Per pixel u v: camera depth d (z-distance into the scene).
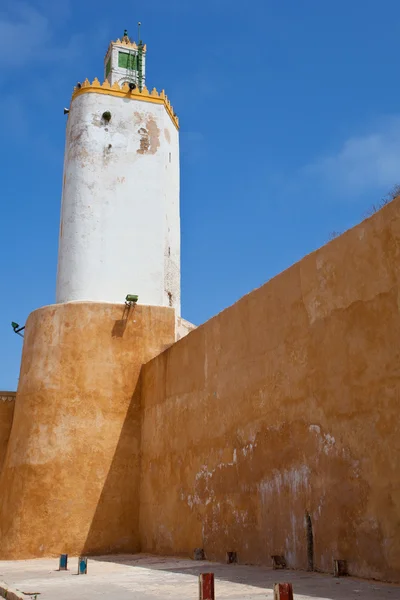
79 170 16.80
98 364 14.59
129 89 17.66
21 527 13.33
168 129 18.12
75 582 7.53
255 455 9.30
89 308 14.92
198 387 11.57
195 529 10.99
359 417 7.10
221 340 10.88
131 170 17.05
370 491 6.77
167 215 17.34
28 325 15.41
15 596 6.30
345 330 7.56
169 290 16.88
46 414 14.10
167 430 12.82
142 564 10.23
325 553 7.41
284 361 8.82
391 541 6.37
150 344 15.08
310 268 8.45
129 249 16.42
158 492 12.91
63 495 13.60
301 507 8.01
